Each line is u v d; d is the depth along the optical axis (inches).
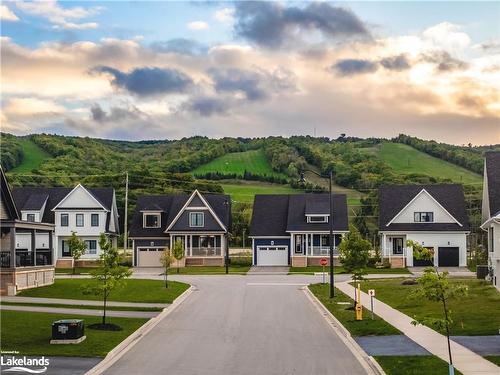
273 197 3105.3
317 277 2358.5
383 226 2837.1
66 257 3041.3
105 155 5772.6
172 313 1475.1
